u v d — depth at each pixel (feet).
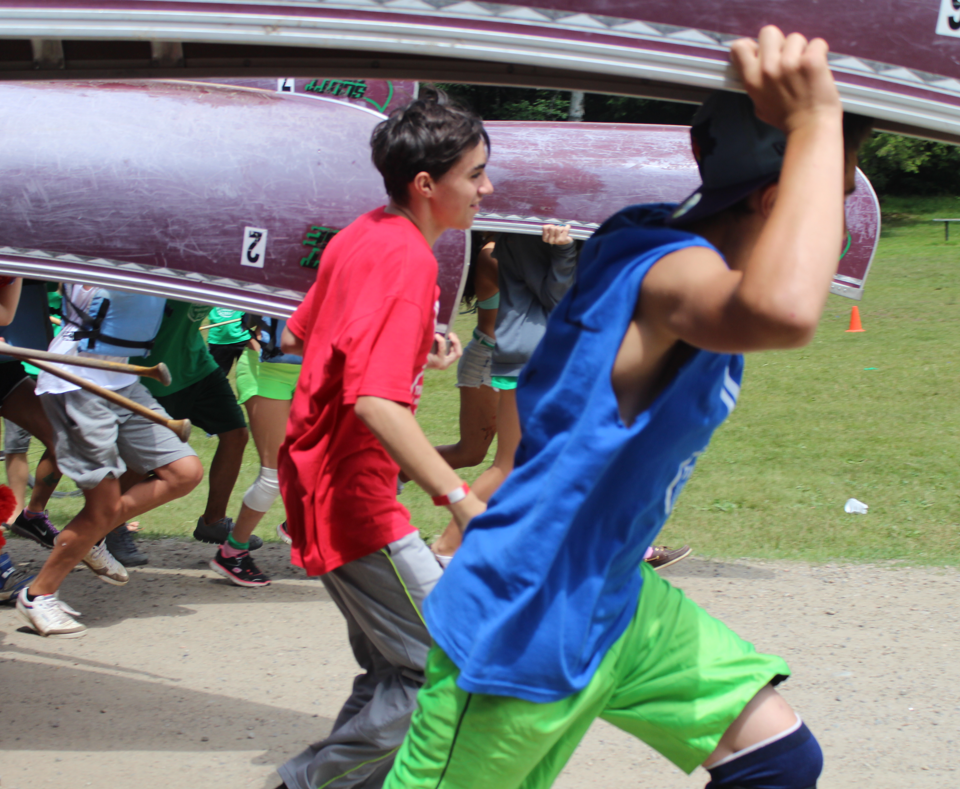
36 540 17.19
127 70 6.61
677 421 4.95
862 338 42.52
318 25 4.78
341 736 8.34
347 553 7.82
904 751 10.30
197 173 12.43
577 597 5.22
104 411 12.87
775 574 15.94
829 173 4.26
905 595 14.93
